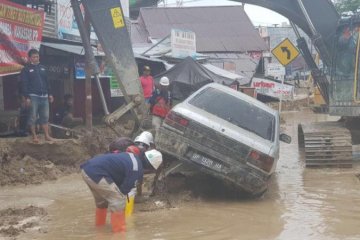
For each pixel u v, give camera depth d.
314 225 7.10
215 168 8.21
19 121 13.15
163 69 23.22
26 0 14.61
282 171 11.75
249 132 8.66
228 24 44.31
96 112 19.88
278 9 14.83
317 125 14.22
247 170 8.20
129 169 6.80
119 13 12.47
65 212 7.89
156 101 11.88
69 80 18.39
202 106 8.99
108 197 6.76
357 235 6.59
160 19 43.03
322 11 14.30
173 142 8.28
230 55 42.00
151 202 8.39
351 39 12.70
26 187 9.88
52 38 17.06
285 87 35.81
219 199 8.76
